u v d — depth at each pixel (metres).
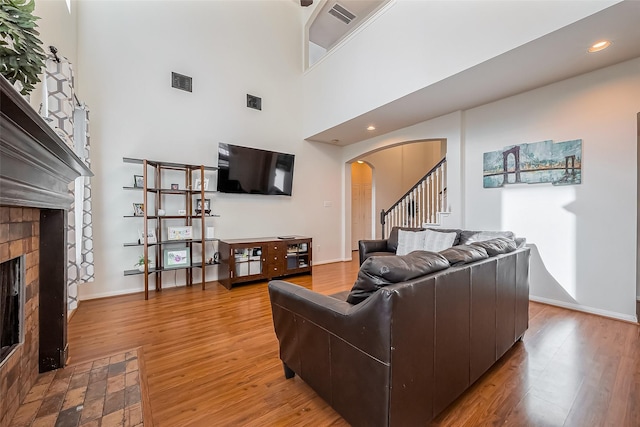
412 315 1.15
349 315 1.23
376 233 7.39
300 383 1.75
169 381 1.75
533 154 3.23
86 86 3.33
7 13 1.32
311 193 5.53
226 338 2.36
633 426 1.34
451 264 1.48
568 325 2.55
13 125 0.98
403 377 1.14
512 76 2.89
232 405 1.54
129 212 3.62
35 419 1.38
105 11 3.46
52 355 1.83
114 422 1.37
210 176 4.28
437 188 4.49
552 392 1.61
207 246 4.25
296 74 5.26
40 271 1.82
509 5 2.41
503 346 1.92
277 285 1.77
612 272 2.74
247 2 4.65
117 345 2.22
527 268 2.28
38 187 1.40
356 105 4.10
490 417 1.42
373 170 7.33
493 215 3.61
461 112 3.87
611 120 2.71
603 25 2.08
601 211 2.79
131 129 3.62
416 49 3.21
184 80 4.02
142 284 3.73
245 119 4.61
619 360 1.93
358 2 5.01
